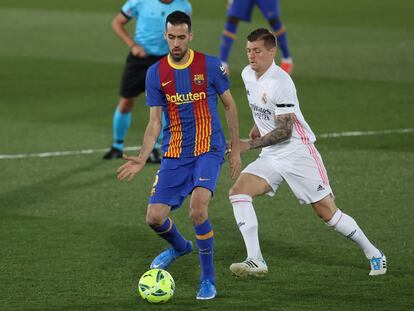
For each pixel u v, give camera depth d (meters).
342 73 58.72
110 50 69.12
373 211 30.75
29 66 62.75
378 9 90.50
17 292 23.34
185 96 23.20
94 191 34.00
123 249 27.14
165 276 22.42
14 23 82.88
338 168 36.56
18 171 37.12
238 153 23.38
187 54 23.23
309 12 89.31
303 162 24.36
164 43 38.19
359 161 37.66
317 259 25.94
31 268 25.30
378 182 34.44
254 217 24.20
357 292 23.06
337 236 28.14
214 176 23.08
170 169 23.45
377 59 63.72
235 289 23.50
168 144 23.67
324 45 70.38
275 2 57.66
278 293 23.09
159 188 23.34
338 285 23.64
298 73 58.97
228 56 62.69
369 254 24.41
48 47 70.44
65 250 27.00
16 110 49.31
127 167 22.88
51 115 48.00
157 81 23.30
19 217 30.67
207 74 23.17
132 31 78.12
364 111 47.53
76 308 22.09
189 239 28.14
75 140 42.56
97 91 54.44
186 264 25.83
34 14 88.44
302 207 31.44
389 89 53.31
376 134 42.41
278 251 26.73
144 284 22.31
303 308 21.94
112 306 22.23
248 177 24.58
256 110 24.84
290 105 23.92
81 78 58.56
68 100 51.91
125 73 38.28
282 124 23.81
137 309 22.00
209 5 94.12
